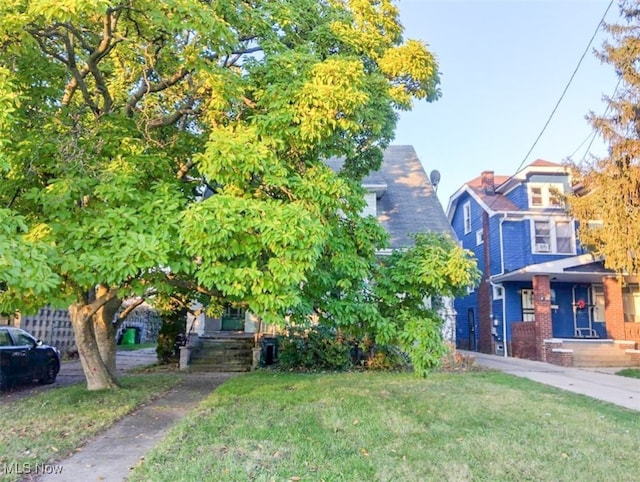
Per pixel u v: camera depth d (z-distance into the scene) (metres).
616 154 13.12
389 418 6.39
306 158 6.44
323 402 7.47
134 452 5.07
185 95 7.78
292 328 12.40
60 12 4.73
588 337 18.83
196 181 7.55
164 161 6.89
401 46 8.38
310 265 5.05
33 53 6.18
